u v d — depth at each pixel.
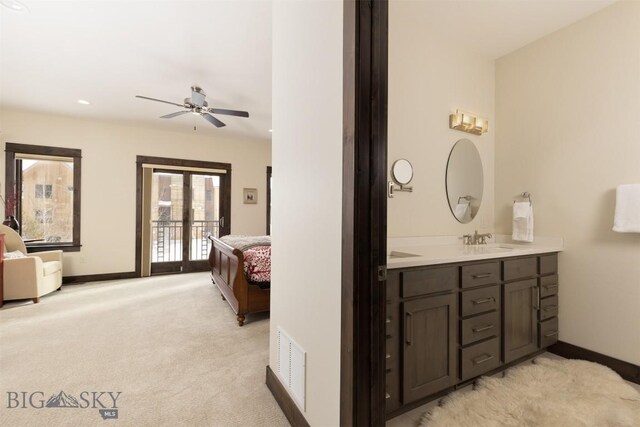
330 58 1.23
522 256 2.17
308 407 1.39
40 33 2.50
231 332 2.81
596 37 2.28
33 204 4.52
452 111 2.67
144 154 5.20
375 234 1.12
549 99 2.56
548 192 2.56
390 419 1.65
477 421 1.55
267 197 6.32
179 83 3.45
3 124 4.26
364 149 1.09
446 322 1.76
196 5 2.17
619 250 2.14
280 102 1.81
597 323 2.23
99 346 2.47
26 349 2.40
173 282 4.84
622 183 2.13
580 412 1.59
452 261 1.77
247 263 3.16
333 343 1.20
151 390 1.85
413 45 2.43
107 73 3.21
